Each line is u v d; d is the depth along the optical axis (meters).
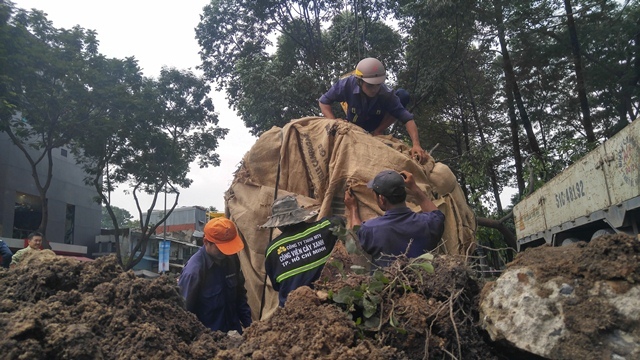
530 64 18.84
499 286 2.24
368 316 2.40
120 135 20.67
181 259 38.94
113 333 2.15
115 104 19.73
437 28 15.70
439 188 4.67
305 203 4.49
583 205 8.43
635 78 16.64
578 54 16.67
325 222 3.69
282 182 4.76
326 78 17.36
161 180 23.14
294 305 2.37
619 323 1.93
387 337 2.34
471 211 5.05
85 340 1.95
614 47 17.11
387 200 3.48
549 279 2.11
